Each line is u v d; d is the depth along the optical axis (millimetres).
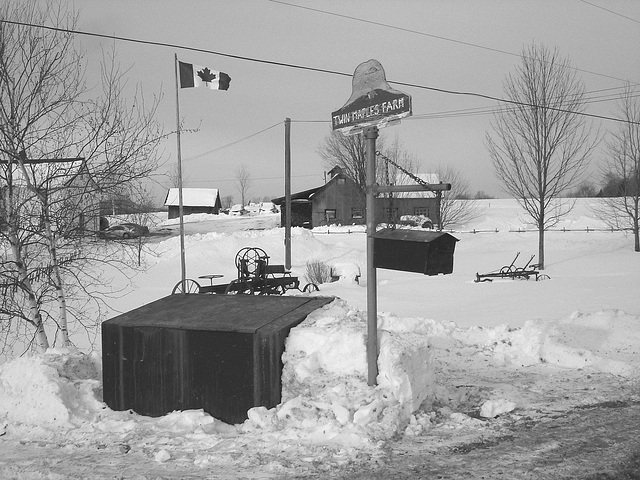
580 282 22531
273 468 5527
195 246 35281
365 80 7117
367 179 7004
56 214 11000
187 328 7211
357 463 5594
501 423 6789
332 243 42219
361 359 6855
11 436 6781
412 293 21922
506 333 10852
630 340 9953
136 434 6609
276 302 8219
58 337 15547
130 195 11773
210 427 6793
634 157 34719
